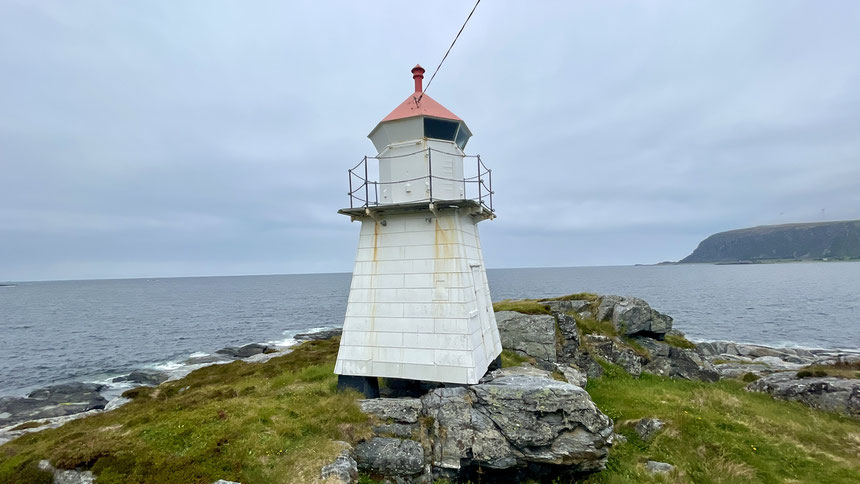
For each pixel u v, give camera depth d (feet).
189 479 29.99
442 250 45.52
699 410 54.19
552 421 38.63
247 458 32.63
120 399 84.43
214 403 45.34
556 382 42.88
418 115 46.93
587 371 70.44
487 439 37.76
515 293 350.23
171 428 36.83
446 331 43.86
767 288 374.84
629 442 46.60
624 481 37.99
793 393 63.05
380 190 50.26
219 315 273.13
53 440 39.58
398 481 36.17
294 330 209.77
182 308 323.98
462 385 42.47
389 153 49.62
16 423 83.61
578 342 74.08
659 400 58.44
